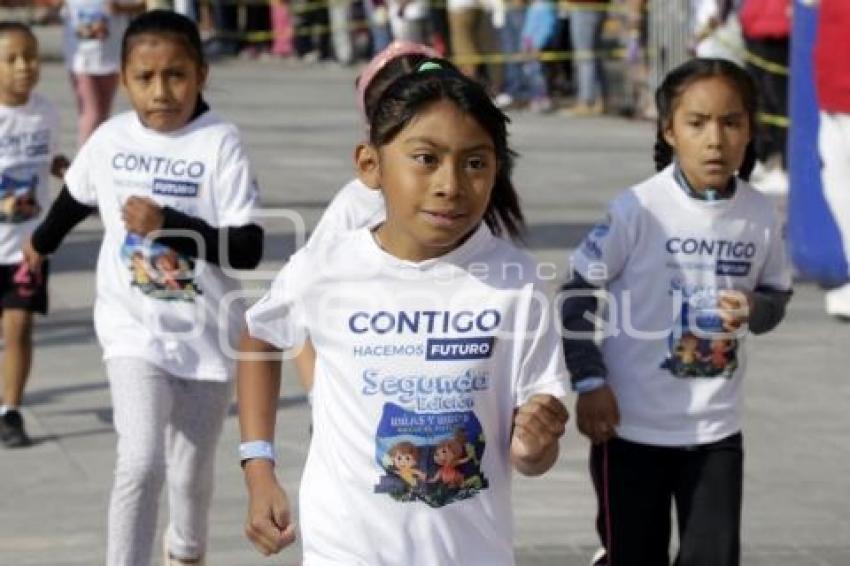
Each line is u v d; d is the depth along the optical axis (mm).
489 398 3889
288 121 18484
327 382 3928
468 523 3895
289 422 8023
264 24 26141
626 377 5031
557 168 15531
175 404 5668
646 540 5055
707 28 15086
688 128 4988
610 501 5055
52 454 7590
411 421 3869
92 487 7141
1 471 7348
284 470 7293
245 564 6215
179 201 5648
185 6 17141
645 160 16078
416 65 4777
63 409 8266
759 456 7715
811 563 6363
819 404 8555
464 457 3883
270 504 3930
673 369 5000
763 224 5078
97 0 13375
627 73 19594
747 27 14297
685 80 5004
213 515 6750
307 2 25172
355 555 3871
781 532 6699
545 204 13586
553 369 3893
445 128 3664
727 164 4977
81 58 13461
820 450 7809
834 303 10258
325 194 13812
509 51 19812
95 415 8180
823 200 10383
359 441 3877
